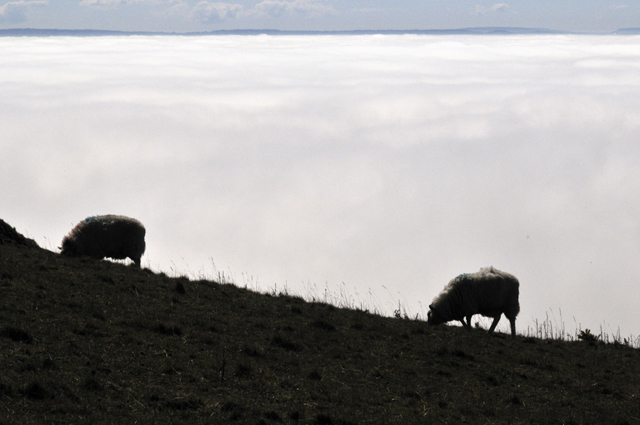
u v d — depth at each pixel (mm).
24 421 10617
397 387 15734
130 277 22859
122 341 15789
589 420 14414
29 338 14617
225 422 12133
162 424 11672
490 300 23844
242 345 17094
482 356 19422
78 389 12547
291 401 13805
